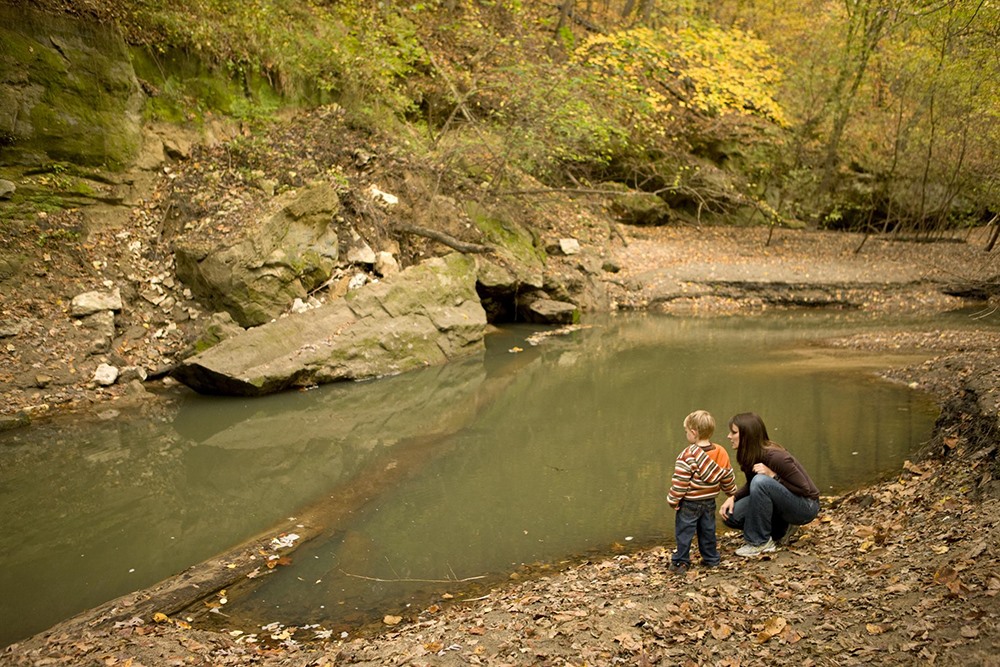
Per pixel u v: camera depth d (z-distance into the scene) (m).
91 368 10.35
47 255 11.12
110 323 10.94
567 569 5.60
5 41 11.38
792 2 24.67
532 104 16.81
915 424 8.60
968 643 3.31
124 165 12.68
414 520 6.64
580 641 4.04
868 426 8.65
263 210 12.72
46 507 7.06
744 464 5.16
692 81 22.81
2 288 10.47
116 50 12.76
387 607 5.11
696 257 19.73
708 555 4.98
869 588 4.10
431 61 18.47
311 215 12.84
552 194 19.42
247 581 5.53
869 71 22.44
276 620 4.96
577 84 17.56
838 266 19.19
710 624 4.01
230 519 6.77
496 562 5.79
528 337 14.83
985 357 10.72
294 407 10.23
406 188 15.75
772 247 20.97
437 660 4.00
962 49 17.41
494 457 8.28
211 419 9.71
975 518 4.64
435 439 8.94
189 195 13.09
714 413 9.58
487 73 18.98
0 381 9.50
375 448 8.64
